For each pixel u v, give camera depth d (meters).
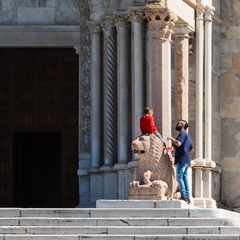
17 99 55.44
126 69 50.81
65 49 55.25
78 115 54.81
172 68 50.84
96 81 51.94
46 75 55.44
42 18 54.28
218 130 53.31
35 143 56.44
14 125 55.44
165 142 45.78
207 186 51.50
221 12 53.88
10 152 55.53
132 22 50.25
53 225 40.66
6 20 54.44
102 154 51.78
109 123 51.28
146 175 43.47
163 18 46.06
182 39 49.91
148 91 49.84
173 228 40.09
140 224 40.66
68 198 55.06
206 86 51.97
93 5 51.94
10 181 55.53
